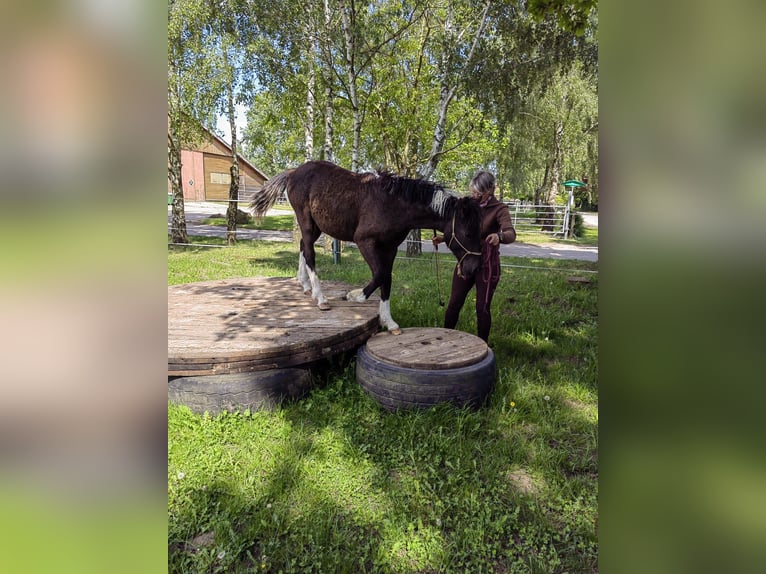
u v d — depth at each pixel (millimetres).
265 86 8648
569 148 15641
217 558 1600
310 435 2312
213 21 8266
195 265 7090
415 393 2422
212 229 13977
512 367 3168
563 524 1798
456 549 1671
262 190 3584
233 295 3730
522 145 13703
